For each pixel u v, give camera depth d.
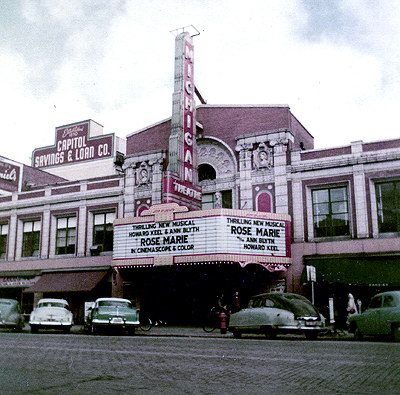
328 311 25.00
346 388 7.00
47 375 8.27
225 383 7.48
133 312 21.14
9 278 34.88
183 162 27.58
